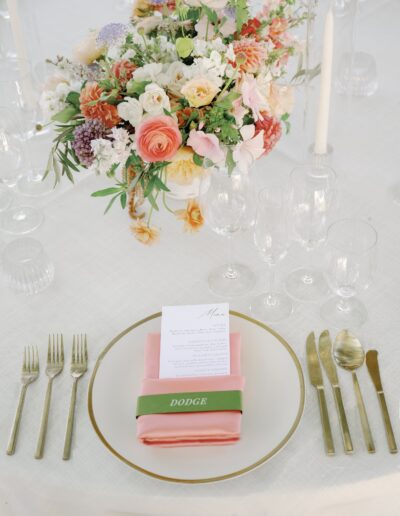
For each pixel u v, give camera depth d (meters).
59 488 1.21
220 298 1.52
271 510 1.19
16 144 1.73
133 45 1.52
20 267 1.52
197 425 1.20
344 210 1.69
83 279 1.59
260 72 1.57
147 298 1.54
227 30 1.56
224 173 1.44
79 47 1.57
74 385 1.34
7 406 1.33
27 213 1.76
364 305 1.47
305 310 1.48
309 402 1.30
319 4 1.67
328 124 1.86
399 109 1.99
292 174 1.67
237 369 1.30
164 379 1.26
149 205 1.76
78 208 1.77
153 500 1.18
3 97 1.83
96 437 1.26
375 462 1.20
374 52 2.19
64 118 1.53
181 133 1.48
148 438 1.20
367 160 1.83
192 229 1.53
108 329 1.47
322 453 1.21
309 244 1.52
